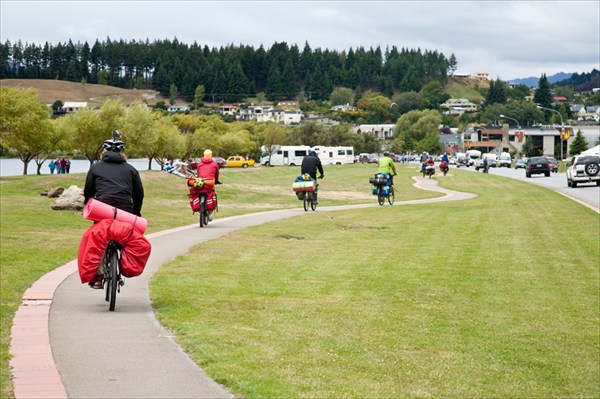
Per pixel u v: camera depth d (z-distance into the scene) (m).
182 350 8.13
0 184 40.38
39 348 7.99
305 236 21.62
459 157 122.19
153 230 22.67
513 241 20.83
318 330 9.61
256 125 166.62
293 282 13.43
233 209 34.59
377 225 25.47
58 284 12.16
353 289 12.95
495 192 48.72
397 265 15.96
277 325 9.79
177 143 97.00
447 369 8.13
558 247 19.55
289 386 6.99
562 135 102.62
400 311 11.23
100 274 10.23
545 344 9.73
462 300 12.39
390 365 8.12
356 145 172.25
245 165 121.44
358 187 60.31
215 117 152.00
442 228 24.45
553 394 7.54
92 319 9.62
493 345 9.45
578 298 12.92
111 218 10.18
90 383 6.84
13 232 19.70
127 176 10.44
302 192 31.77
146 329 9.11
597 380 8.18
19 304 10.50
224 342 8.58
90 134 81.38
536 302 12.48
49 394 6.44
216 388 6.78
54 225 22.12
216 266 14.95
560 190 47.88
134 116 83.62
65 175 45.62
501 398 7.26
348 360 8.17
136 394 6.54
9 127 63.56
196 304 10.92
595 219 27.45
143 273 13.71
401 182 65.25
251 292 12.22
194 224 24.81
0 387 6.60
